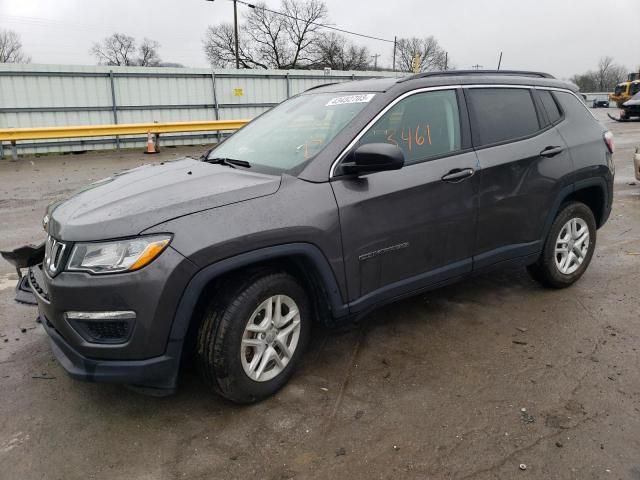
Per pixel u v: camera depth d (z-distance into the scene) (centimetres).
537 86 431
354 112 338
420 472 246
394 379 323
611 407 292
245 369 285
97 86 1641
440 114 364
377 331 386
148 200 277
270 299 291
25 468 250
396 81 356
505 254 398
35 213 776
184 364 326
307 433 274
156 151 1598
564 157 424
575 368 333
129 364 261
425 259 352
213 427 279
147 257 252
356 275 319
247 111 1950
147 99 1733
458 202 359
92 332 262
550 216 422
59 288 258
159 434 274
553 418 283
